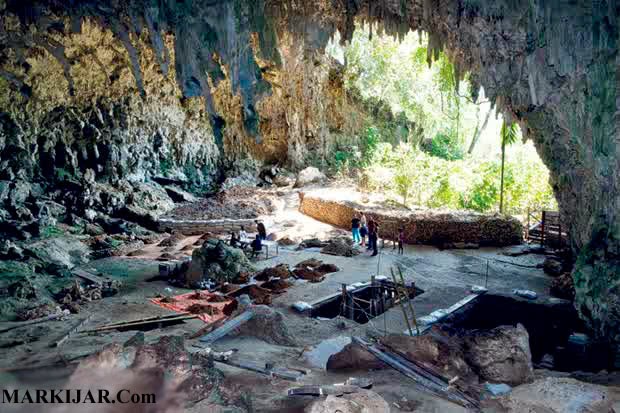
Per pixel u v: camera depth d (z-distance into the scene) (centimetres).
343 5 1778
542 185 2814
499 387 896
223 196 3459
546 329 1652
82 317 1575
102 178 3098
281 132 3928
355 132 4062
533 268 2086
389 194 3022
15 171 2722
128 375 702
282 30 1883
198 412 663
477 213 2517
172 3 1495
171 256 2345
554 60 1317
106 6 1598
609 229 1391
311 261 2167
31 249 2184
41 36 1830
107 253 2419
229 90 3691
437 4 1541
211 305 1708
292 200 3369
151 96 3262
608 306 1319
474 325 1720
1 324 1500
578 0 1261
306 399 813
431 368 945
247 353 1170
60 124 2877
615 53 1241
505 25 1407
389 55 3784
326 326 1532
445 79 3422
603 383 1059
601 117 1304
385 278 1912
